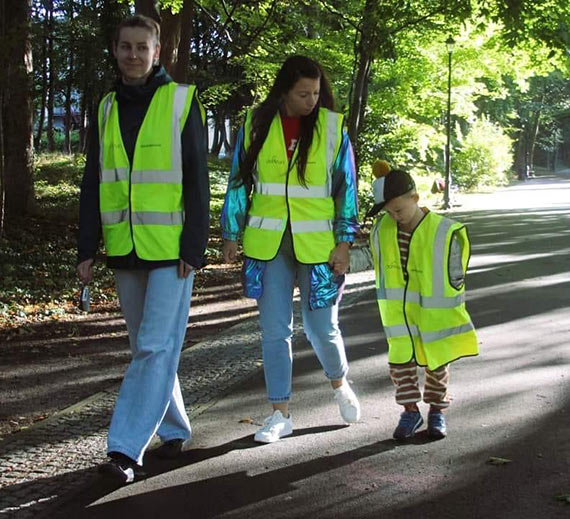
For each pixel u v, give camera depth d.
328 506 3.50
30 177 16.66
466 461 3.99
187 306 3.89
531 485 3.68
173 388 3.91
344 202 4.29
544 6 14.00
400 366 4.32
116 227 3.83
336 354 4.42
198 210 3.79
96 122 3.92
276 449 4.21
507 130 48.28
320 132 4.17
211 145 52.66
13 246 12.87
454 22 15.02
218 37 17.19
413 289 4.25
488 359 6.12
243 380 5.70
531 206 28.11
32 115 16.61
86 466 4.01
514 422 4.57
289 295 4.33
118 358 6.76
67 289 10.27
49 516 3.43
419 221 4.21
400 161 21.16
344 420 4.61
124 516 3.43
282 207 4.20
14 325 8.18
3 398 5.55
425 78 20.67
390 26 14.09
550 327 7.32
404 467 3.93
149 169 3.77
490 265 11.92
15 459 4.12
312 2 16.36
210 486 3.74
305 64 4.10
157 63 3.90
